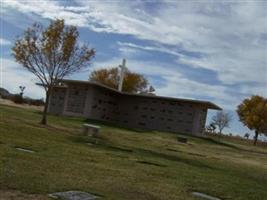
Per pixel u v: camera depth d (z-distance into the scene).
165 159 19.58
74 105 52.25
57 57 30.58
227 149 40.66
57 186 8.87
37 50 30.39
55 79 30.72
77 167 12.02
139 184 10.92
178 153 24.95
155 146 27.61
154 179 12.30
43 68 30.59
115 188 9.77
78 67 55.03
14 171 9.64
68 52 30.53
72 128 30.78
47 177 9.68
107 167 13.17
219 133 71.38
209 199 10.86
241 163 26.19
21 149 14.28
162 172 14.10
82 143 20.88
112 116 56.88
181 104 54.56
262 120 63.19
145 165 15.38
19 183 8.56
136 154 19.61
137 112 56.53
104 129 36.16
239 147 48.72
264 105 63.75
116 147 21.72
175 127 54.53
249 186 14.66
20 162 11.07
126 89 76.12
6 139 16.22
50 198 7.91
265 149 54.81
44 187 8.59
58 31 30.33
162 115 55.41
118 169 13.12
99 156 15.94
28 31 30.31
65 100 52.72
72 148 17.30
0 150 12.73
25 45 30.25
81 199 8.20
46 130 24.30
